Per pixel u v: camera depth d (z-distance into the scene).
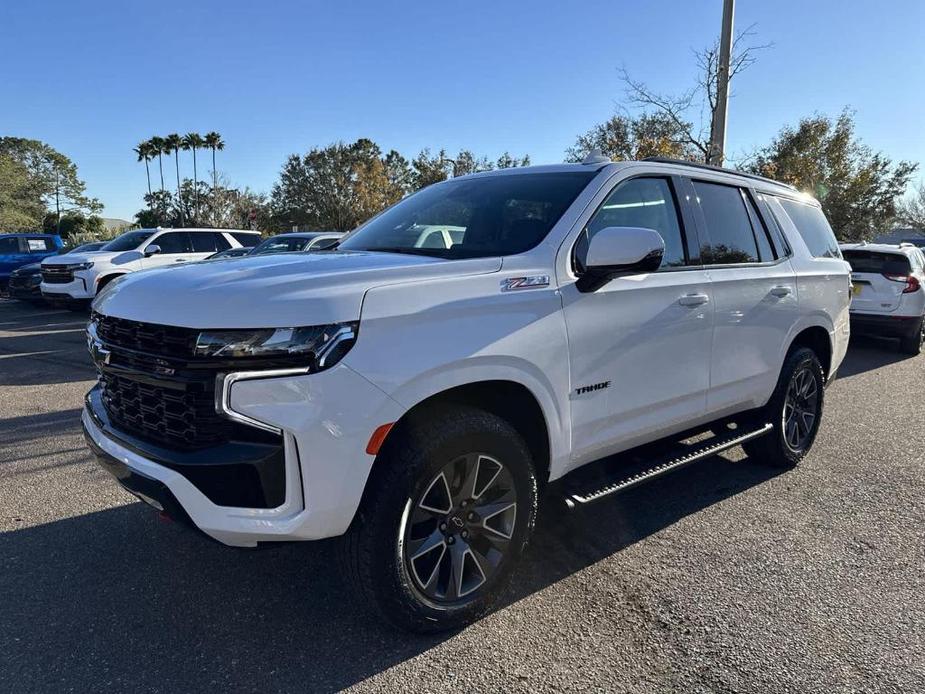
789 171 26.69
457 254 3.11
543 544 3.63
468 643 2.73
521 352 2.76
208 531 2.38
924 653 2.68
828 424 6.11
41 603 3.02
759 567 3.38
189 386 2.37
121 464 2.60
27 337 11.99
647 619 2.91
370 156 63.09
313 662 2.60
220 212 59.06
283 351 2.26
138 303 2.59
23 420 6.09
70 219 77.75
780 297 4.33
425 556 2.71
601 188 3.36
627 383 3.31
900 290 9.92
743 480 4.63
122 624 2.86
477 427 2.67
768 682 2.50
